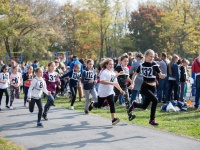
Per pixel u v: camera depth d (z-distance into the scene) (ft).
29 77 41.60
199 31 136.67
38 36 130.62
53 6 140.87
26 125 29.12
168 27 147.13
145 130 26.21
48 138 24.03
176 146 21.35
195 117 32.09
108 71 27.78
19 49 134.62
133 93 36.60
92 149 20.88
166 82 42.27
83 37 153.17
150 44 185.16
